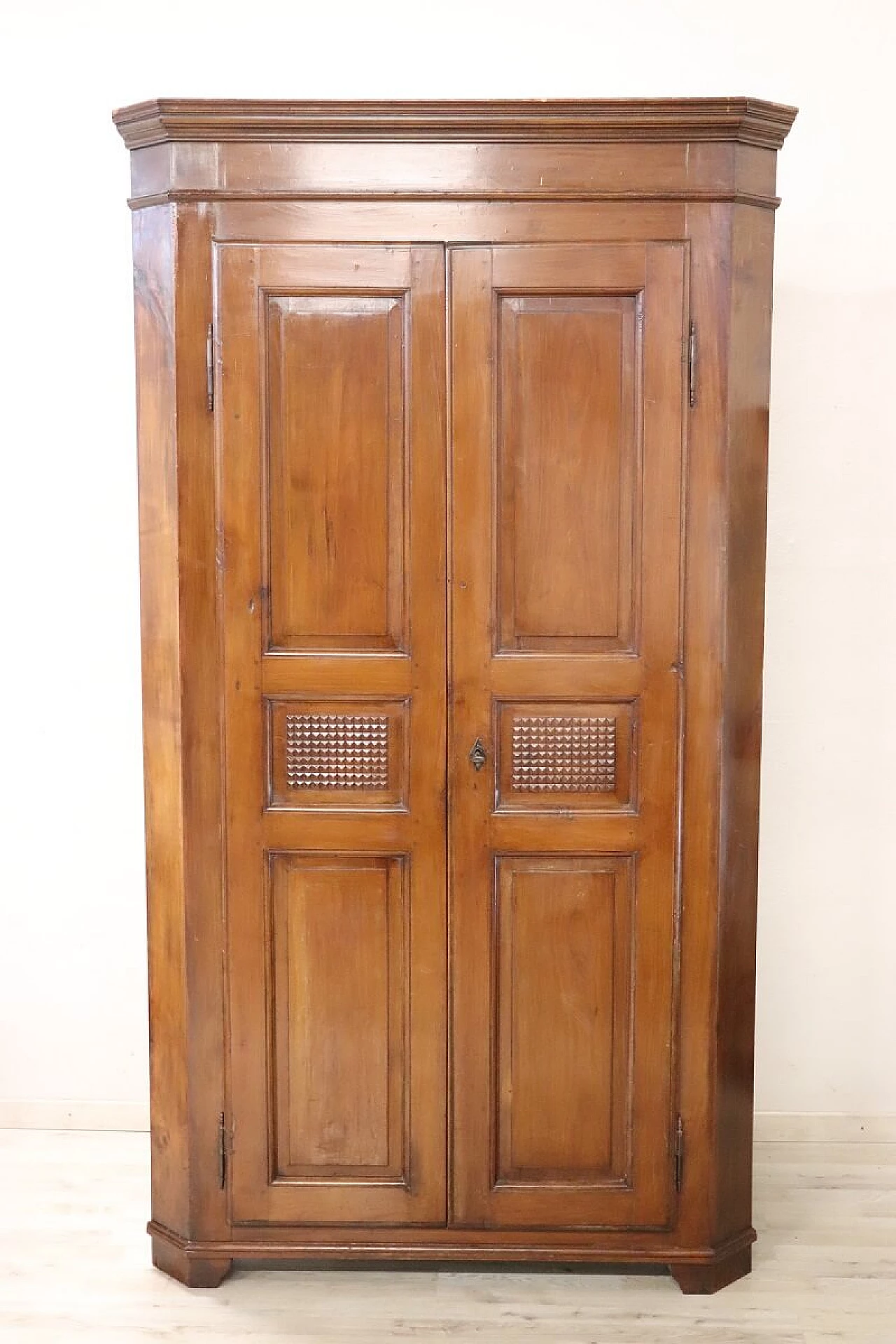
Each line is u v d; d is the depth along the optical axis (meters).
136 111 2.38
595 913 2.50
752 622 2.48
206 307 2.39
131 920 3.25
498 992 2.52
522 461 2.42
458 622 2.44
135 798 3.22
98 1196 2.92
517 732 2.47
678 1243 2.55
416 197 2.37
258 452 2.42
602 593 2.44
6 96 3.08
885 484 3.13
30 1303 2.51
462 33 3.05
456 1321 2.47
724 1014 2.51
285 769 2.49
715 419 2.39
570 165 2.36
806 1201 2.93
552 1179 2.55
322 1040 2.53
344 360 2.41
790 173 3.07
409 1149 2.54
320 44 3.06
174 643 2.47
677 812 2.47
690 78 3.05
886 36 3.03
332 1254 2.54
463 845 2.48
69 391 3.14
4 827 3.23
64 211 3.10
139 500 2.54
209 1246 2.55
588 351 2.40
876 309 3.10
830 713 3.18
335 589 2.46
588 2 3.04
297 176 2.37
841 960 3.23
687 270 2.37
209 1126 2.54
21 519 3.16
